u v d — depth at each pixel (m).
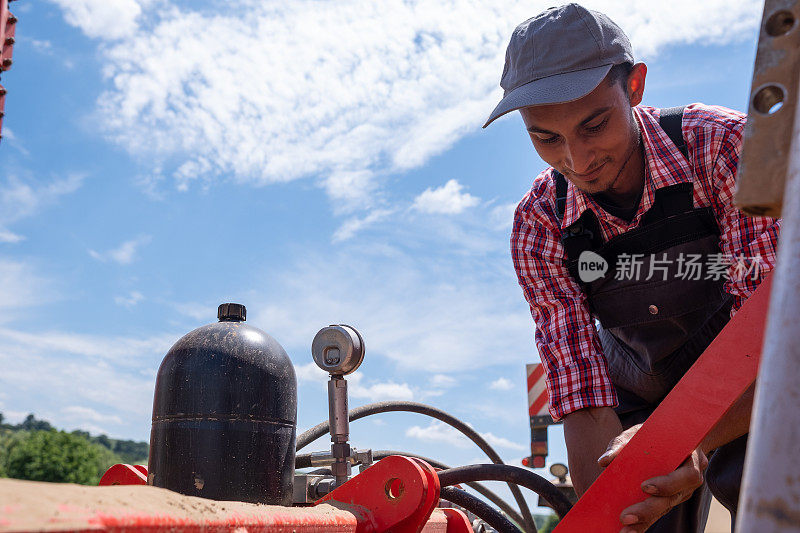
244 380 1.20
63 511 0.49
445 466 2.58
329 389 1.57
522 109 1.67
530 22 1.73
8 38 0.78
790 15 0.44
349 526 0.98
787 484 0.31
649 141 1.77
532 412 6.11
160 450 1.19
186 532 0.60
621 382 2.08
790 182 0.37
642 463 0.97
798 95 0.39
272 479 1.21
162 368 1.24
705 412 0.94
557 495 1.82
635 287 1.86
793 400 0.32
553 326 1.91
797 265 0.34
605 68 1.60
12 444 50.00
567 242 1.90
